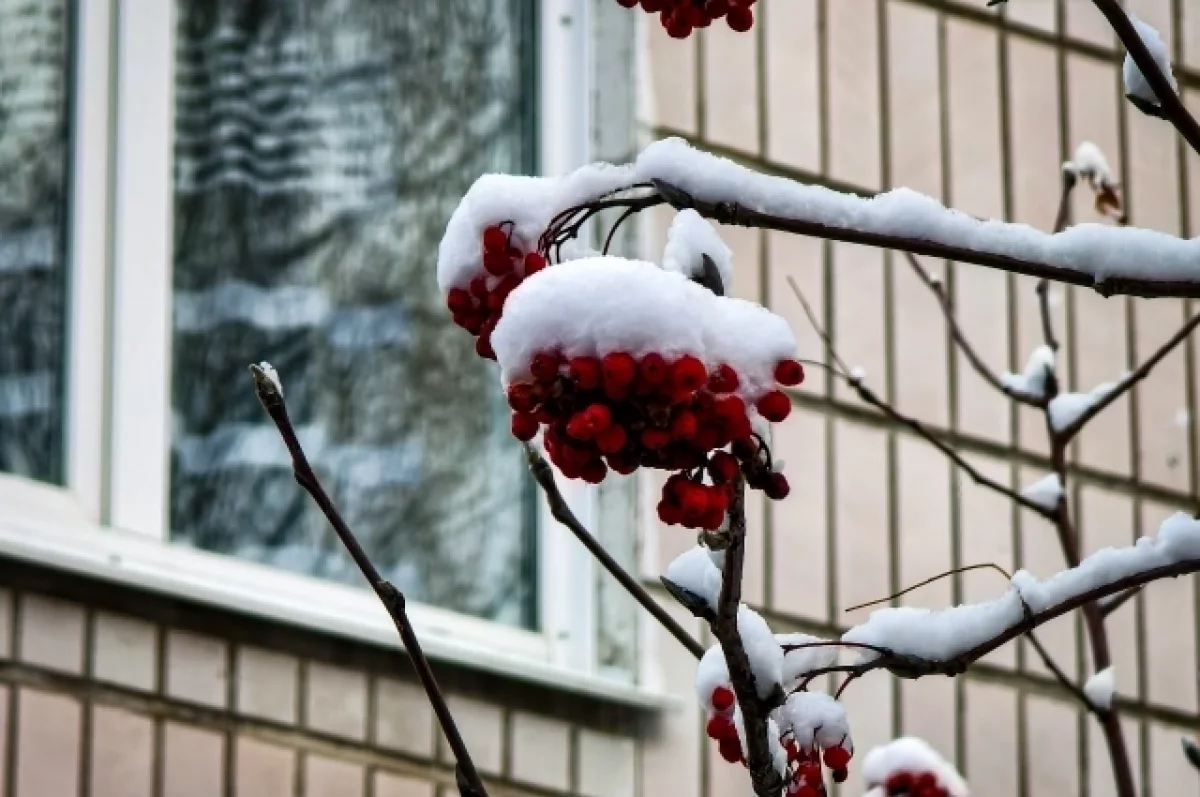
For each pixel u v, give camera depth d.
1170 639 6.92
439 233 6.09
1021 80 6.97
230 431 5.68
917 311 6.57
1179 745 6.83
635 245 6.11
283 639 5.51
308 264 5.89
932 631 3.41
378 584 3.32
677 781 5.87
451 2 6.25
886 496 6.37
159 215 5.71
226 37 5.93
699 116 6.33
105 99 5.71
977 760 6.42
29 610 5.18
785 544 6.18
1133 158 7.17
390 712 5.59
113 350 5.56
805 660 3.47
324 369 5.85
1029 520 6.61
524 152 6.23
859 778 6.19
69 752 5.14
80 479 5.45
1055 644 6.68
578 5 6.34
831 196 3.29
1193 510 7.00
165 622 5.35
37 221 5.58
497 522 5.95
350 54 6.09
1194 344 7.12
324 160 5.99
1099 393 5.16
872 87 6.65
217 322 5.74
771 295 6.33
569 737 5.78
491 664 5.66
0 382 5.43
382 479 5.84
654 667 5.91
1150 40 3.48
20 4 5.69
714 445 2.80
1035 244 3.30
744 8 3.25
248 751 5.38
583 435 2.71
